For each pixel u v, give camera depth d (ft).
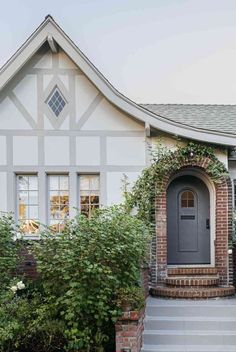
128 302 18.49
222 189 27.25
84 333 18.06
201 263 29.37
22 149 28.17
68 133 28.25
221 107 38.19
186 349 19.77
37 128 28.25
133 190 27.66
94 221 20.33
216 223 27.37
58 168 28.14
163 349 19.72
